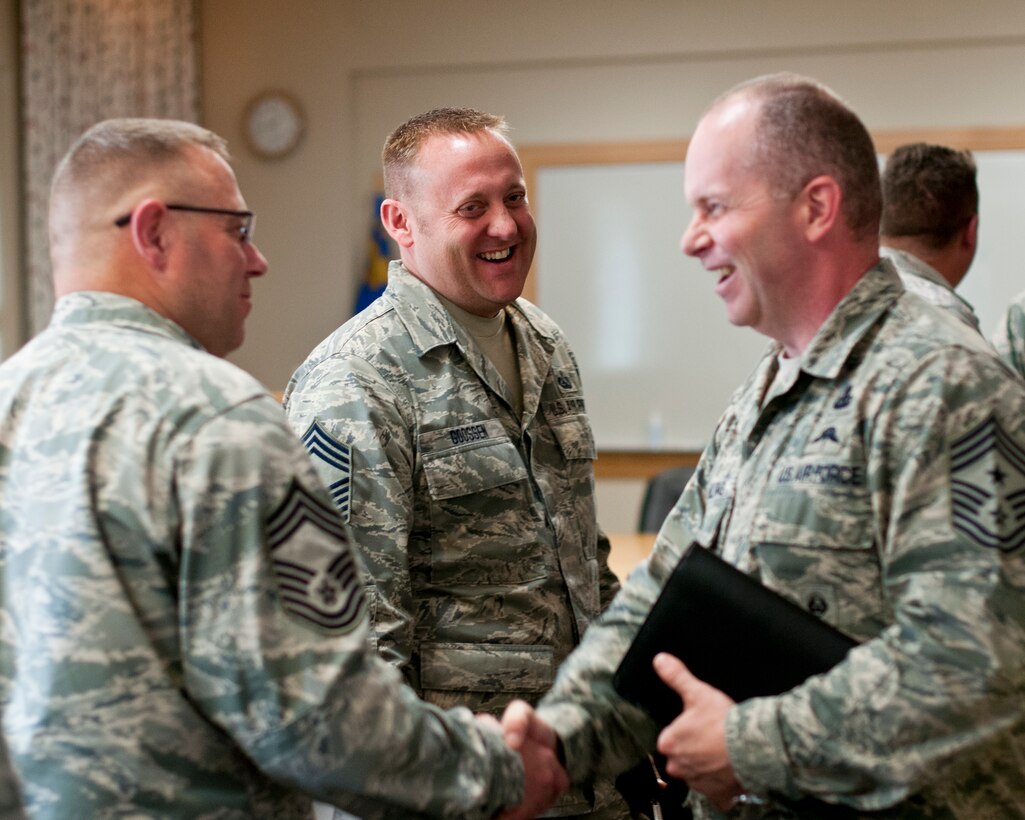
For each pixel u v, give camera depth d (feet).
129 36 20.10
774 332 4.90
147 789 4.01
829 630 4.43
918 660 4.11
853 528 4.45
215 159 4.75
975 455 4.20
